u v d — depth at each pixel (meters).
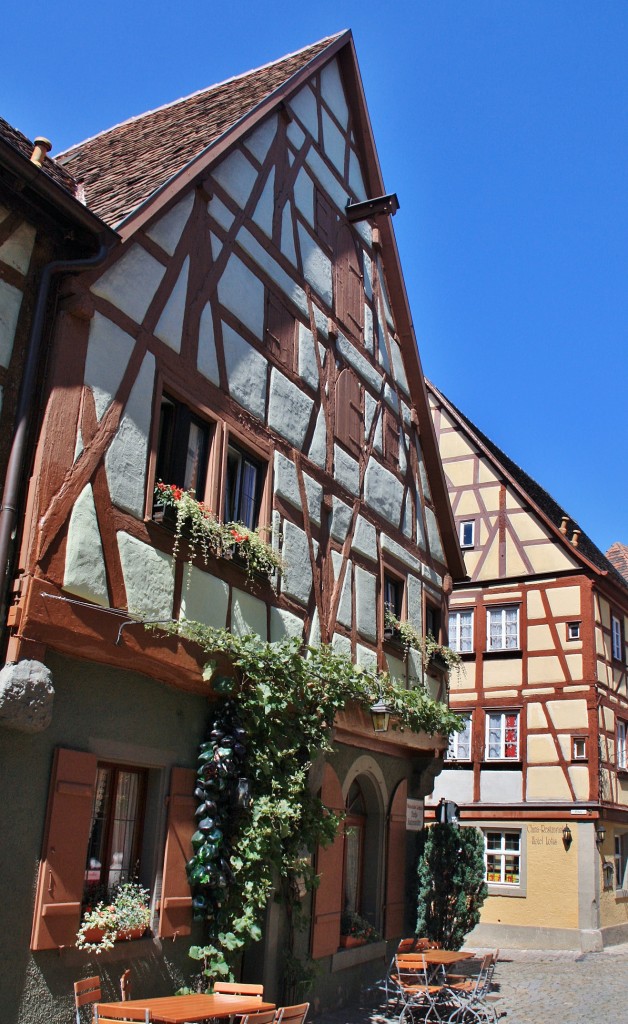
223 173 9.05
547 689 19.45
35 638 6.13
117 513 7.00
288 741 8.66
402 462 12.79
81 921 6.56
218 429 8.38
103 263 6.96
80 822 6.49
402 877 12.20
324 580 10.09
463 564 14.07
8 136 7.41
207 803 7.74
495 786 19.34
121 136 11.49
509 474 21.00
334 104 12.09
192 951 7.52
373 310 12.48
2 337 6.36
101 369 7.02
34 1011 6.02
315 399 10.39
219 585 8.16
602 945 17.59
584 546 23.41
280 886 8.91
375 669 10.97
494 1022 9.37
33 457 6.39
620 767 19.91
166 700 7.59
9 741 6.05
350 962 10.38
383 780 11.80
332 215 11.58
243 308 9.09
